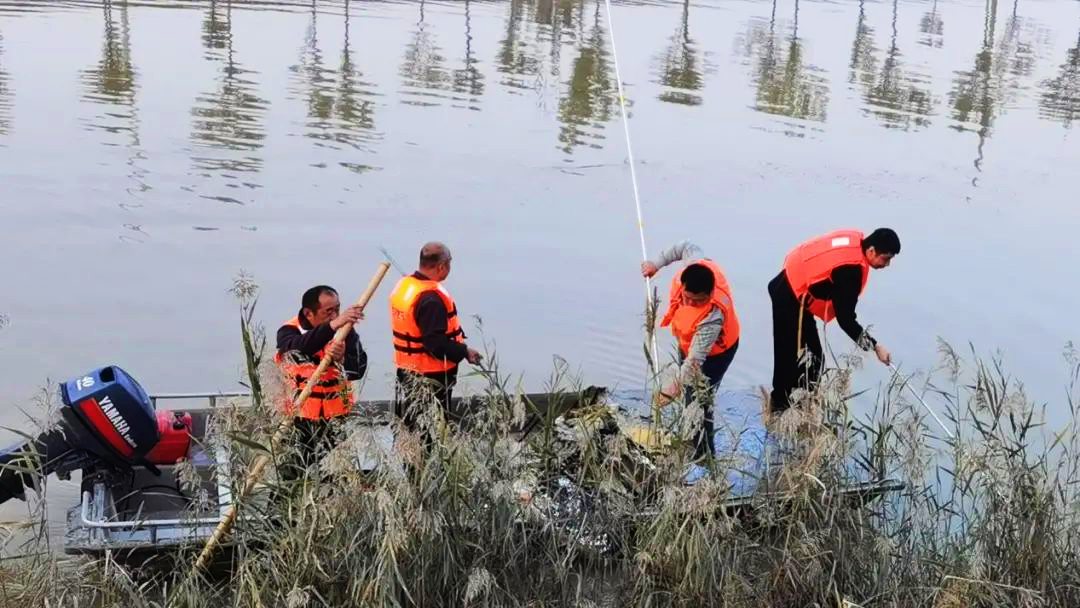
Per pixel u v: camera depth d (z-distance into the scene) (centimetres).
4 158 1125
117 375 533
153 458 573
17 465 517
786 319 636
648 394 659
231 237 966
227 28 1852
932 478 575
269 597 441
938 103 1612
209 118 1316
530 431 553
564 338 831
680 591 461
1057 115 1577
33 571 468
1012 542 484
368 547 441
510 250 977
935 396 737
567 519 488
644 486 496
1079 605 477
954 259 1015
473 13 2142
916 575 484
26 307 816
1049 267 1002
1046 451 537
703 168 1234
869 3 2553
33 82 1434
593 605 462
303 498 443
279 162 1167
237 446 462
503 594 455
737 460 526
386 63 1662
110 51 1639
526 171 1187
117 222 980
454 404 613
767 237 1038
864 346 574
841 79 1736
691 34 2041
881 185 1210
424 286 555
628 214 1080
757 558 488
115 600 461
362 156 1203
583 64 1733
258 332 597
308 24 1919
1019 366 805
